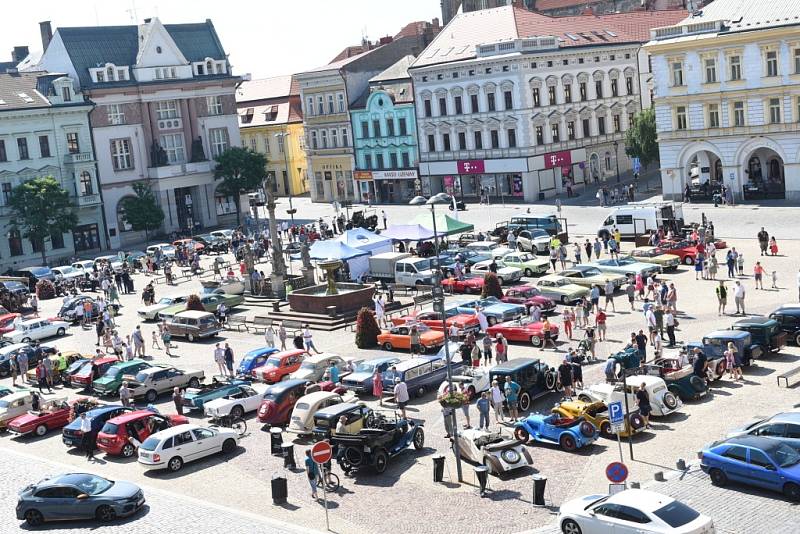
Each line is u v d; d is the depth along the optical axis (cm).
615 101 11888
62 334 7306
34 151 10906
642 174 11731
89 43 11656
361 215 10031
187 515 3497
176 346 6500
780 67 8631
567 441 3728
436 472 3588
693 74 9225
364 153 12775
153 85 11850
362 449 3722
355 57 13125
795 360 4584
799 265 6538
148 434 4400
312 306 6756
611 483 3058
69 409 5006
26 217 10400
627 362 4450
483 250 7962
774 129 8800
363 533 3183
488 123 11156
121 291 8800
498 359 4931
